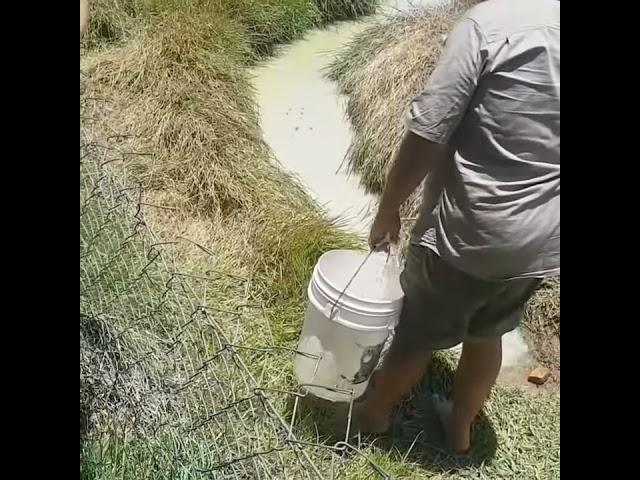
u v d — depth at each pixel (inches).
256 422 101.7
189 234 142.9
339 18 226.1
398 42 196.2
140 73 171.5
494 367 102.6
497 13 78.2
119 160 143.9
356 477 104.4
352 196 163.9
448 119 80.8
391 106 173.2
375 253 101.4
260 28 207.6
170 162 154.9
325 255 108.3
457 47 78.9
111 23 188.1
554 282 137.9
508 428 116.7
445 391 120.3
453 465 110.5
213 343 113.2
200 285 130.9
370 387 108.7
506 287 89.2
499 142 81.4
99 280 112.4
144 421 100.2
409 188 87.8
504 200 82.2
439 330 95.8
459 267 88.4
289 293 131.8
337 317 101.0
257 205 150.3
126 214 121.0
